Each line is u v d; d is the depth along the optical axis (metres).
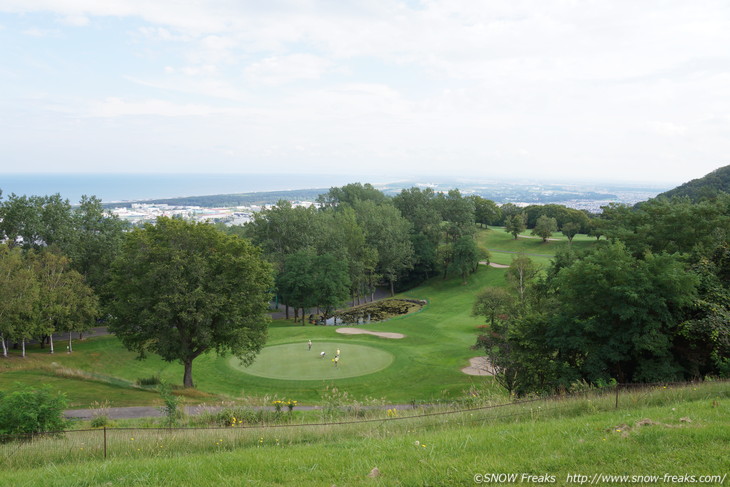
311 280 65.38
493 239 115.81
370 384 33.12
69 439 12.77
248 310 32.28
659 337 19.48
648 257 21.39
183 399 23.92
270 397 28.92
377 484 7.20
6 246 40.53
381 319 68.75
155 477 8.30
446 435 10.76
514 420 12.88
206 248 32.19
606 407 13.42
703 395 14.07
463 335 54.16
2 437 13.29
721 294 21.25
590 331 21.39
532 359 23.11
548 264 81.19
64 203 57.38
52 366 32.84
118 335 31.22
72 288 45.50
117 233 57.94
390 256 88.62
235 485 7.64
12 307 38.09
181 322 30.78
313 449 10.29
